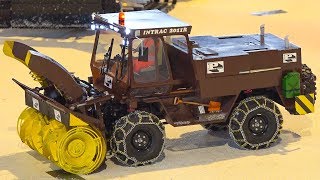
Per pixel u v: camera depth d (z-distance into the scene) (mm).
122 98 11266
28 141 11766
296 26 23438
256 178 10891
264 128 11969
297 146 12273
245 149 12086
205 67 11367
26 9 23375
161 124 11273
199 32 22391
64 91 10891
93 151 10938
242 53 11688
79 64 18500
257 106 11789
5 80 16844
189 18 24750
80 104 10938
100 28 11773
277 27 23281
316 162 11531
